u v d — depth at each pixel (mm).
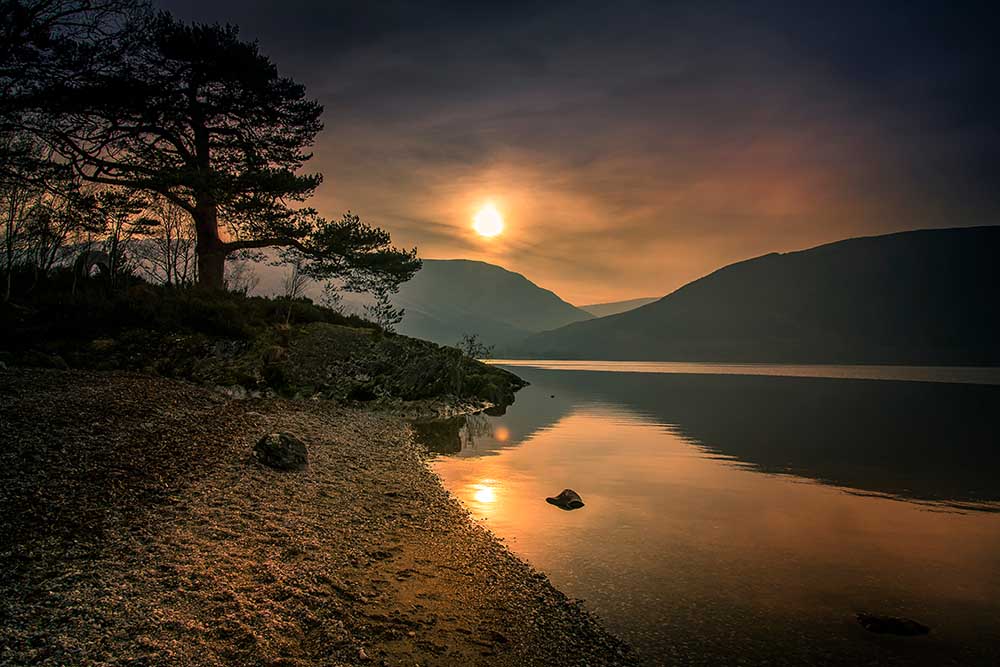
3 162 19234
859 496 12312
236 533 7117
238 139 28391
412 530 8625
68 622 4551
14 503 6664
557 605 6516
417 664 4887
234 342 23094
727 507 11180
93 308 21547
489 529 9297
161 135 25859
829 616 6461
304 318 29188
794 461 16547
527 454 16719
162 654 4348
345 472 11633
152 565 5848
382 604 5977
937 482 13828
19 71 17703
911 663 5441
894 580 7559
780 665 5371
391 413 23438
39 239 24609
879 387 58219
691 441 20234
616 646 5652
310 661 4645
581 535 9141
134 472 8555
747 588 7199
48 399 11828
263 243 29141
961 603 6875
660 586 7195
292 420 16031
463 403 29859
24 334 19078
